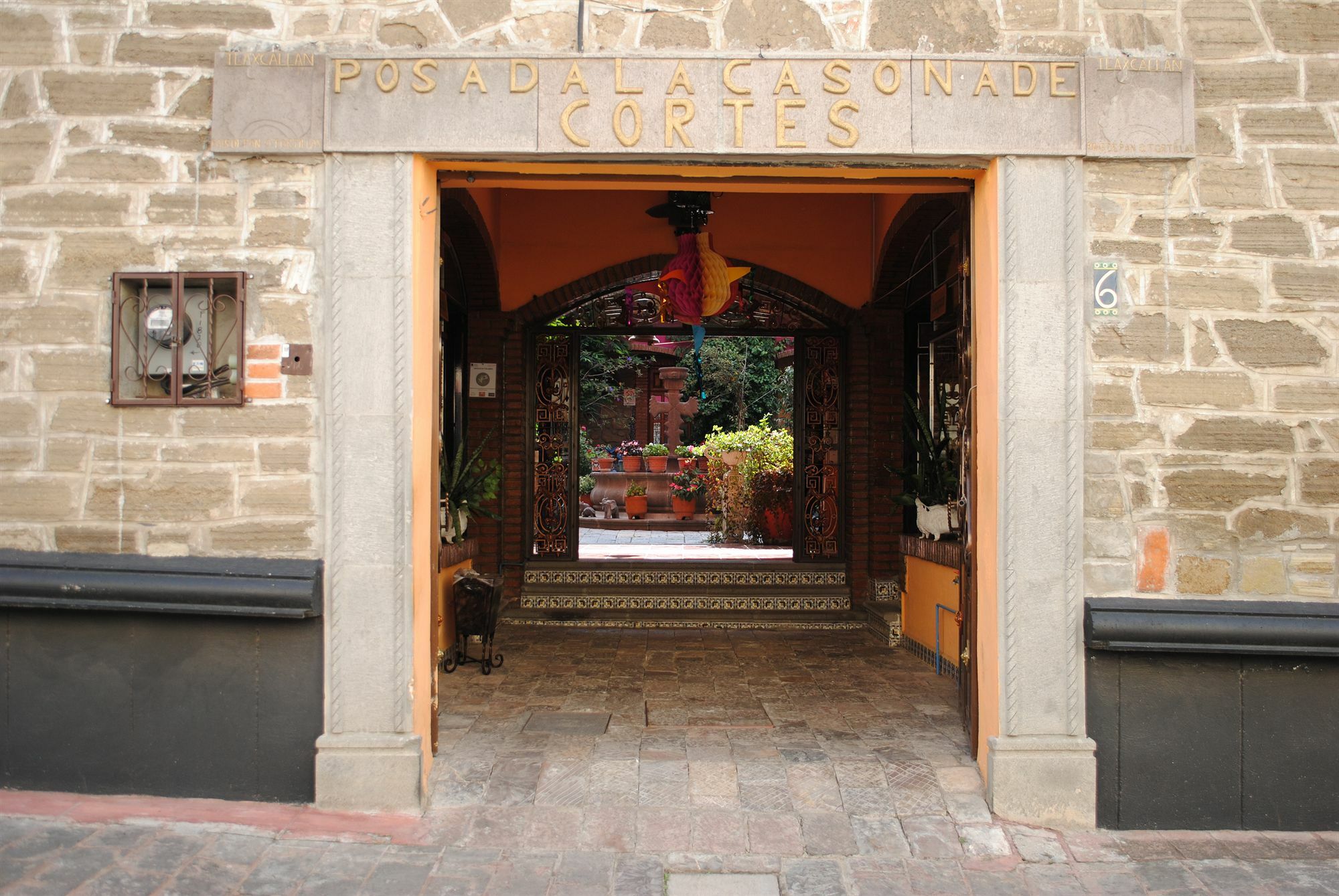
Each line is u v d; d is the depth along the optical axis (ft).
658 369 66.23
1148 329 12.76
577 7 12.79
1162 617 12.42
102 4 12.92
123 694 12.83
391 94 12.62
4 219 12.89
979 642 13.42
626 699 16.89
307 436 12.78
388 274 12.67
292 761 12.68
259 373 12.80
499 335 24.81
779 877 11.16
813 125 12.64
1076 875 11.30
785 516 35.40
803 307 25.84
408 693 12.63
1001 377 12.69
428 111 12.61
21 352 12.87
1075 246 12.69
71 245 12.87
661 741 14.52
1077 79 12.69
